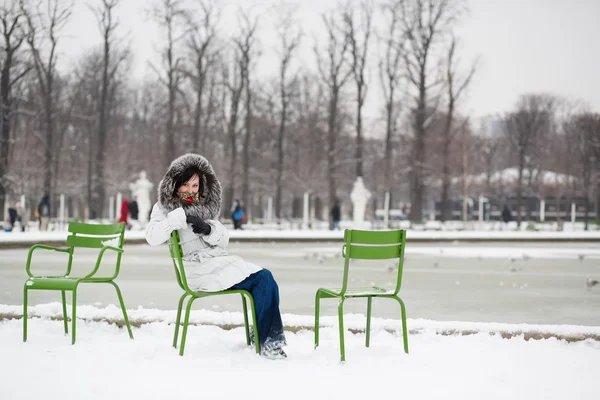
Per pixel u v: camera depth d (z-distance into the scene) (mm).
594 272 18141
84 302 11336
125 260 20703
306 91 65125
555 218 80938
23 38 47906
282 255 23547
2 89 47219
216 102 61625
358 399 5418
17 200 41188
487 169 74625
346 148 63781
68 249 8062
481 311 10898
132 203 41312
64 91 62062
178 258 6914
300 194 62500
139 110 79312
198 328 8234
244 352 6988
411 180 60750
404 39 57125
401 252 7055
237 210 41375
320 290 7207
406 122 63500
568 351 7230
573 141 71938
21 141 48688
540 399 5516
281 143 59781
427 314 10539
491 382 5988
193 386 5734
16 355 6812
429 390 5703
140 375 6078
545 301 12188
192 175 7250
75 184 66688
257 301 6855
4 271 16734
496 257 23562
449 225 55188
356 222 45156
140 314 8578
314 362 6645
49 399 5363
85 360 6617
